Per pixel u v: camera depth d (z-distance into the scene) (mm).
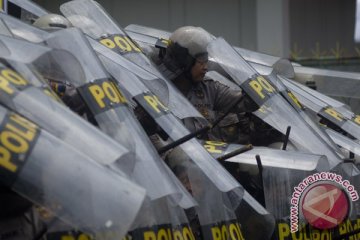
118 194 6383
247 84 11281
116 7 24000
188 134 9133
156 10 24312
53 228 7039
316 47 26734
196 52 11234
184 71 11383
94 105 8000
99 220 6336
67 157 6406
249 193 10367
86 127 6754
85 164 6422
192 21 24562
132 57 10469
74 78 7898
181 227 8305
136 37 12641
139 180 7730
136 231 7586
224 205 9031
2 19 8336
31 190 6359
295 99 12031
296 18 26062
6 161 6340
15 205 6953
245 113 11734
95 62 8273
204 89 11656
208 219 8953
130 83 9289
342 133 13523
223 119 11719
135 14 24125
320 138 11148
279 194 10062
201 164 9117
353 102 17094
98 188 6375
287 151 10281
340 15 27891
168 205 7961
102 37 10578
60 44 8242
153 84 9523
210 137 11461
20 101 6754
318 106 13055
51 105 6832
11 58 7262
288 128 10648
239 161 10141
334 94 14750
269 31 24375
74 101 8273
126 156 6957
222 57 11430
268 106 11250
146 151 7945
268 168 10094
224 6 24672
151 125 9203
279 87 11953
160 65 11547
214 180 9031
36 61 7410
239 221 9617
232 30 24656
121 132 7906
